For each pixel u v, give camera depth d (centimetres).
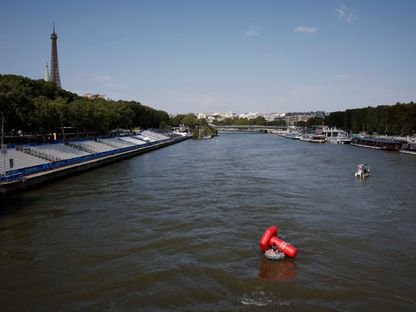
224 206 5459
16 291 2878
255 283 2975
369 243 3891
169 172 9188
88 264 3372
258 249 3706
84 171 9256
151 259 3472
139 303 2683
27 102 9300
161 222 4647
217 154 14662
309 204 5603
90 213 5109
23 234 4231
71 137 14475
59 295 2811
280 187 7012
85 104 13562
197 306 2634
